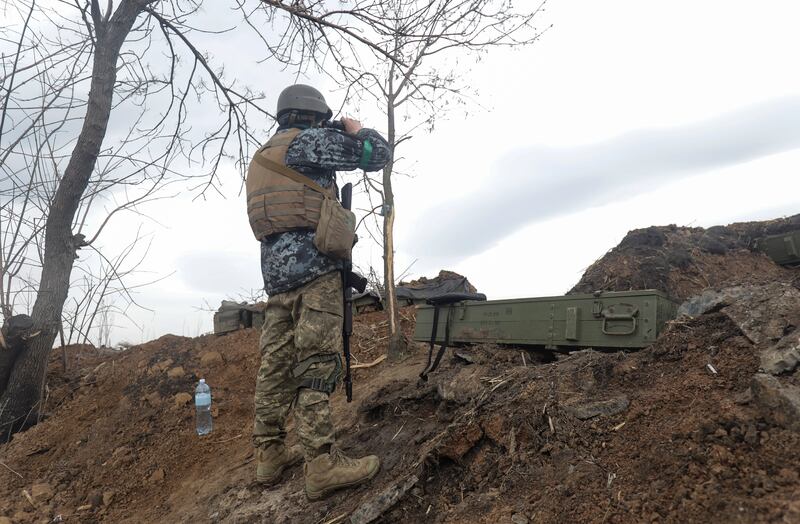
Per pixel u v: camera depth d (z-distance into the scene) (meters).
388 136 6.52
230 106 6.18
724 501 1.81
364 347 6.68
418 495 2.66
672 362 2.74
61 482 4.86
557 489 2.23
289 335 3.30
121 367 6.77
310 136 3.01
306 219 3.01
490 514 2.29
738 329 2.67
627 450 2.30
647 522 1.90
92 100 5.79
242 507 3.40
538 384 2.87
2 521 4.32
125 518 4.25
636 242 5.55
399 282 9.23
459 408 3.21
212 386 6.11
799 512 1.63
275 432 3.47
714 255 5.77
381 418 3.89
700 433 2.15
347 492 2.98
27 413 5.91
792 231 5.89
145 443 5.23
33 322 5.87
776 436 1.98
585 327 3.24
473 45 5.55
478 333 3.79
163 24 5.86
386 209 4.18
